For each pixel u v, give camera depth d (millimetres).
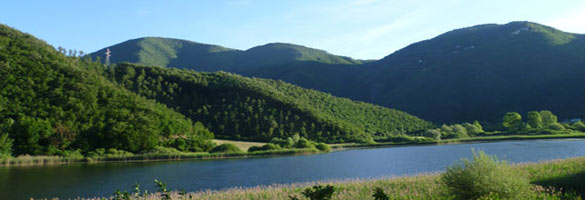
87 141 77938
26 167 58812
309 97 170125
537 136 117500
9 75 92500
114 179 46875
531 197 17062
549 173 26094
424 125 161875
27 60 105438
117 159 71375
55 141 73375
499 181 16078
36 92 90062
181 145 87812
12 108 79000
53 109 83062
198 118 133625
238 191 27000
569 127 144125
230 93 149125
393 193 22703
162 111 106875
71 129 77250
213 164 65812
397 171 50906
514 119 152125
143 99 117312
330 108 158875
